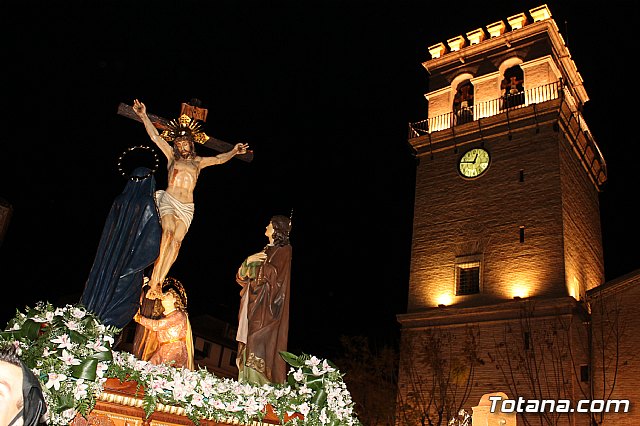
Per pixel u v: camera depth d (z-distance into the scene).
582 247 37.28
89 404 6.77
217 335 49.34
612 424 29.97
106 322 8.87
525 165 36.94
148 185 9.75
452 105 41.91
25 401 3.80
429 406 34.34
